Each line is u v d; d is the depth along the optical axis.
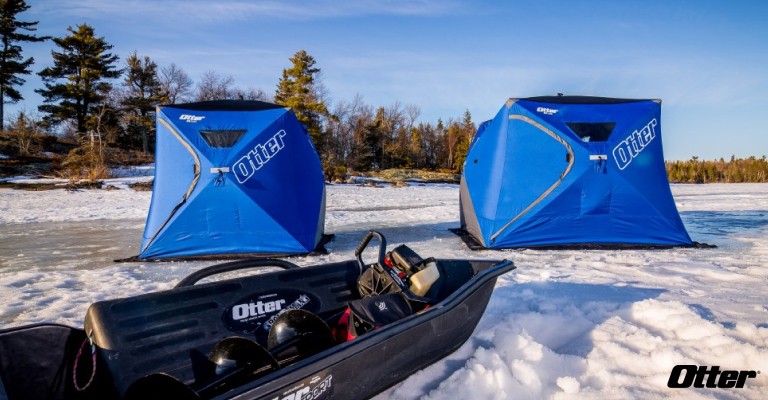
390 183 38.84
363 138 64.62
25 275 6.99
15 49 50.28
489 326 4.43
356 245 9.55
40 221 14.16
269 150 8.61
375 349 2.73
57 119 51.22
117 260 8.13
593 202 8.86
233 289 3.42
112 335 2.78
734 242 9.74
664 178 9.22
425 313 3.11
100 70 51.41
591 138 8.89
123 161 44.44
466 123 93.56
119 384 2.66
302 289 3.74
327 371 2.45
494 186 9.13
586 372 3.57
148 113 56.09
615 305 4.98
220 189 8.29
